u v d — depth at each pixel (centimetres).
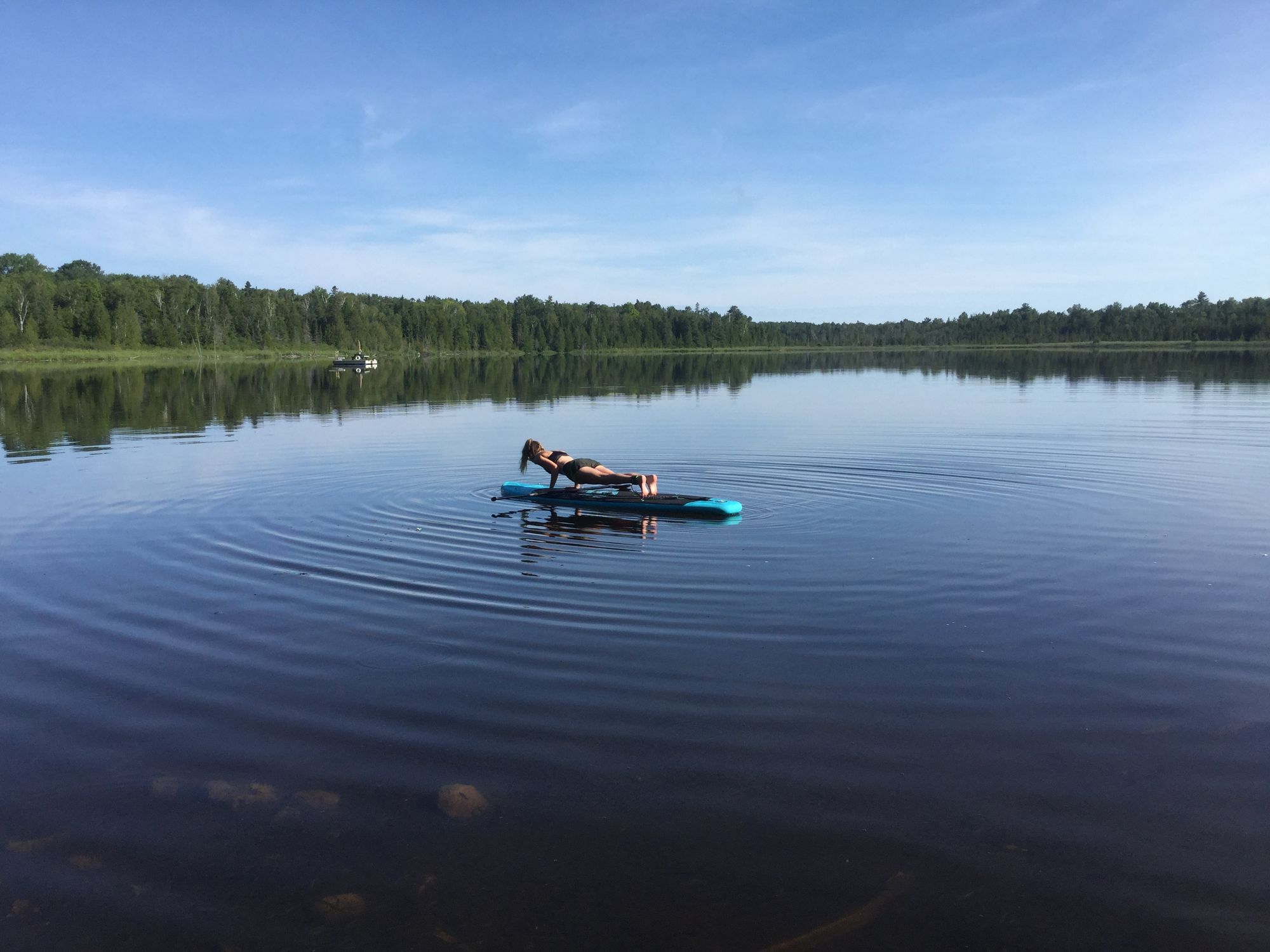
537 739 496
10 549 950
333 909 364
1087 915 351
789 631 660
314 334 11856
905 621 678
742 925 349
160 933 354
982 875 376
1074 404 2553
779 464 1478
